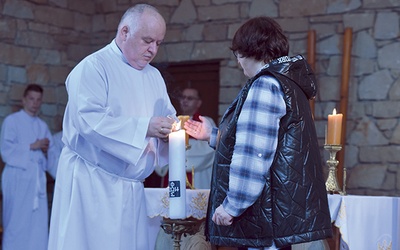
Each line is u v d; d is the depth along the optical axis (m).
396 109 5.94
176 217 2.51
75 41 7.21
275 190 2.32
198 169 5.57
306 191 2.34
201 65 6.82
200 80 6.83
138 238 2.87
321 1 6.25
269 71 2.37
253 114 2.32
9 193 6.12
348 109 6.10
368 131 6.02
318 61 6.24
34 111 6.38
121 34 2.81
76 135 2.77
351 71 6.11
